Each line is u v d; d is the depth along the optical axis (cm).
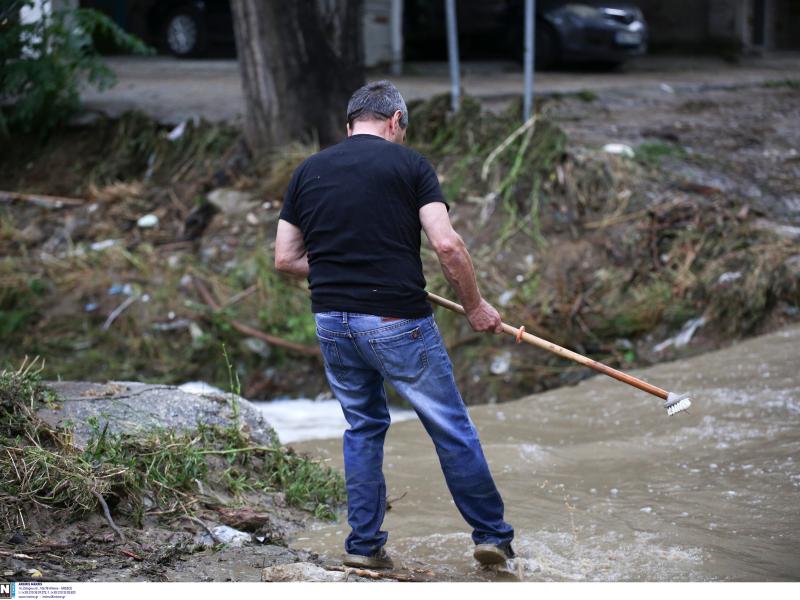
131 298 1209
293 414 1039
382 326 500
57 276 1243
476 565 548
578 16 2108
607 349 1090
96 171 1453
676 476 702
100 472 565
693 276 1133
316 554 555
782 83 2030
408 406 1093
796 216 1230
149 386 708
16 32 1409
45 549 502
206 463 635
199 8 2348
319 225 513
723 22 2769
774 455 724
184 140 1470
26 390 632
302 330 1168
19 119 1494
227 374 1147
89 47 1504
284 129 1394
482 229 1252
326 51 1395
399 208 504
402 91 1812
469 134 1395
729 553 554
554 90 1820
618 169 1299
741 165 1370
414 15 2309
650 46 2808
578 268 1185
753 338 1048
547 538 585
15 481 539
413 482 723
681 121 1606
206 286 1218
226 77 2005
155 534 553
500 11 2223
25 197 1394
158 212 1355
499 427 877
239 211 1321
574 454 772
